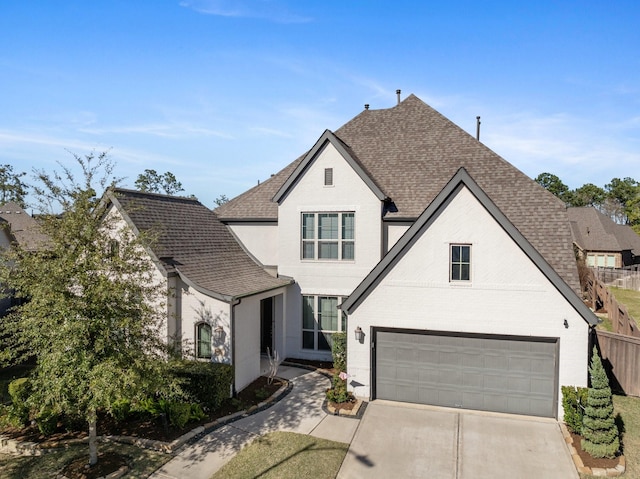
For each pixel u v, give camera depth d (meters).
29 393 13.18
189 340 15.56
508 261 13.52
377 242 18.05
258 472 10.39
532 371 13.49
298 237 19.17
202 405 13.72
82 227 10.58
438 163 19.61
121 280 10.76
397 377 14.75
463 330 13.97
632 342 15.12
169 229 17.31
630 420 13.02
